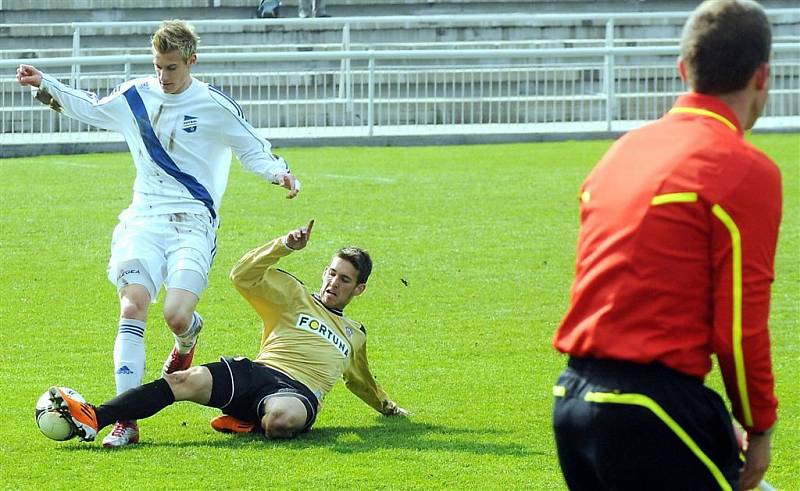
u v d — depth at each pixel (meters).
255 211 38.09
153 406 16.77
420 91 63.16
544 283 29.55
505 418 18.86
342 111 60.69
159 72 17.88
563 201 40.16
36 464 16.11
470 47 71.12
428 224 36.44
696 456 9.84
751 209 9.62
